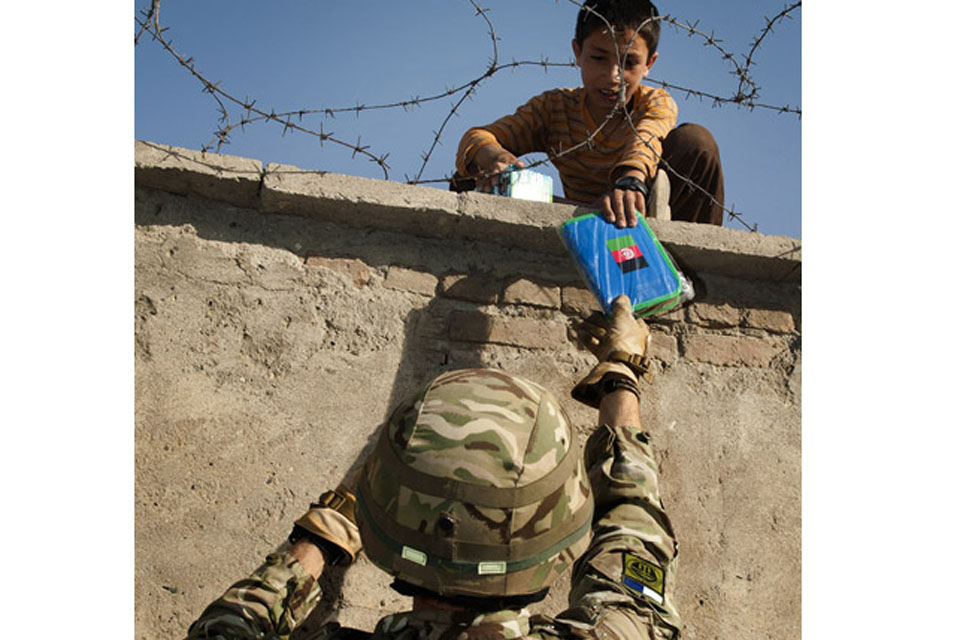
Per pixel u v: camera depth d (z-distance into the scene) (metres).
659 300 2.17
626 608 1.31
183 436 2.12
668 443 2.37
